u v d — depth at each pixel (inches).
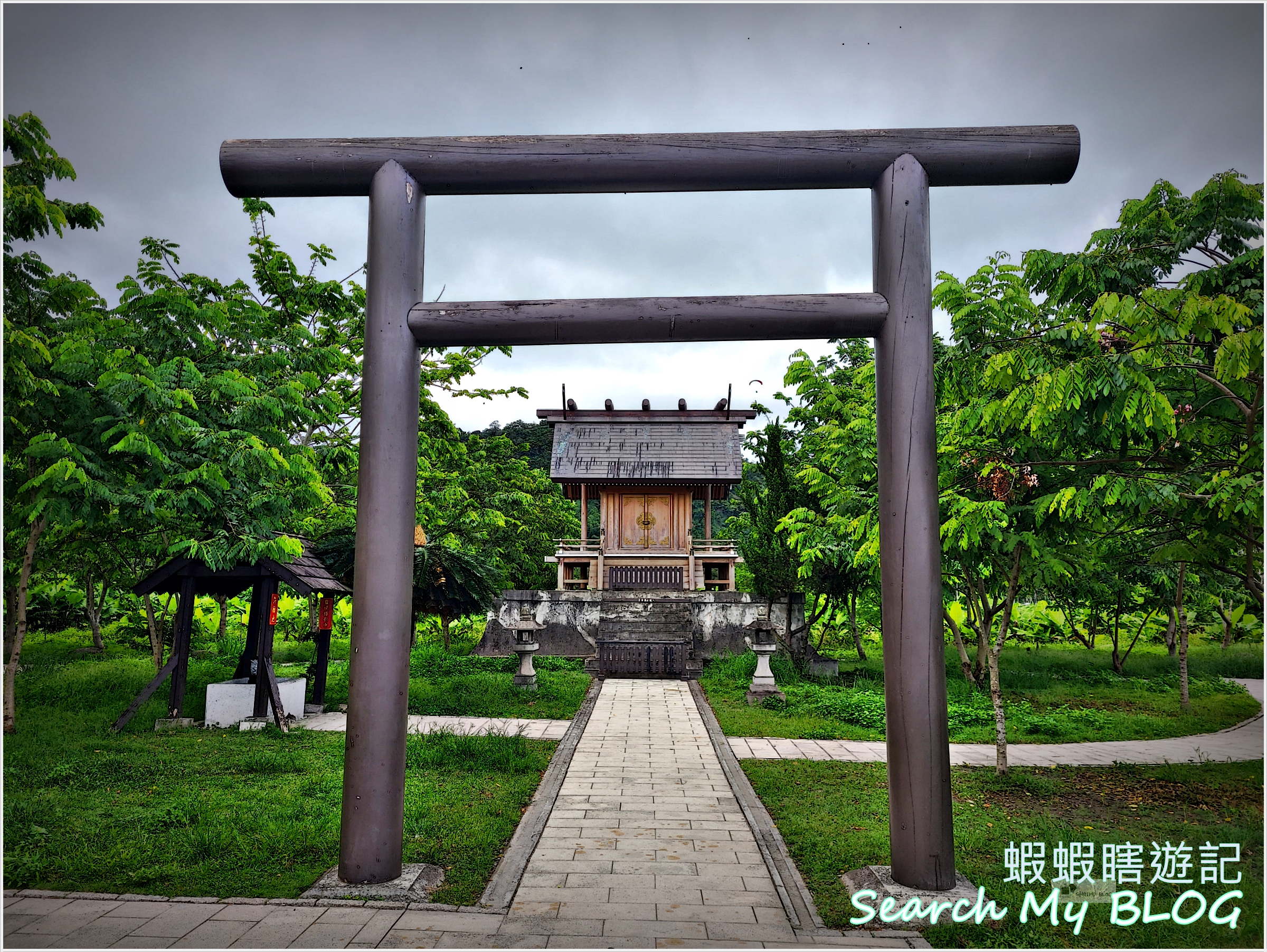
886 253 209.2
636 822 257.4
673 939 172.2
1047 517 287.6
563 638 766.5
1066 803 282.5
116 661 601.6
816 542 519.2
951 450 283.1
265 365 383.6
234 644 724.7
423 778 301.6
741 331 210.2
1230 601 655.8
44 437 289.0
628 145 211.3
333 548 515.2
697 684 612.7
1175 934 175.9
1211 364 225.3
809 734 411.5
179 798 265.7
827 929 178.2
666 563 850.1
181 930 171.0
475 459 904.3
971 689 494.0
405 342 209.9
